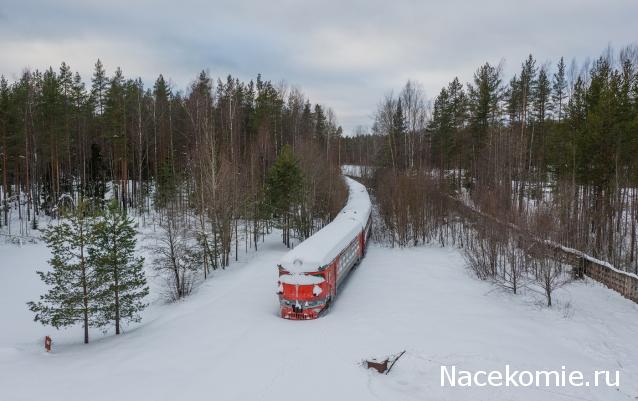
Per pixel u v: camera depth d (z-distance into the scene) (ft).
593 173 91.66
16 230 140.67
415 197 117.80
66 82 166.20
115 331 68.74
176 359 44.68
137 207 164.55
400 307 59.41
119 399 36.22
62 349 57.41
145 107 177.58
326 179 147.95
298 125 206.80
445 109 166.61
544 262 63.10
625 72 104.58
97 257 62.23
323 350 44.34
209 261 106.22
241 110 198.08
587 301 62.49
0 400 37.70
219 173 104.06
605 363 41.75
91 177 172.55
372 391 35.65
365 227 108.88
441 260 95.30
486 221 84.07
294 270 58.49
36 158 153.38
